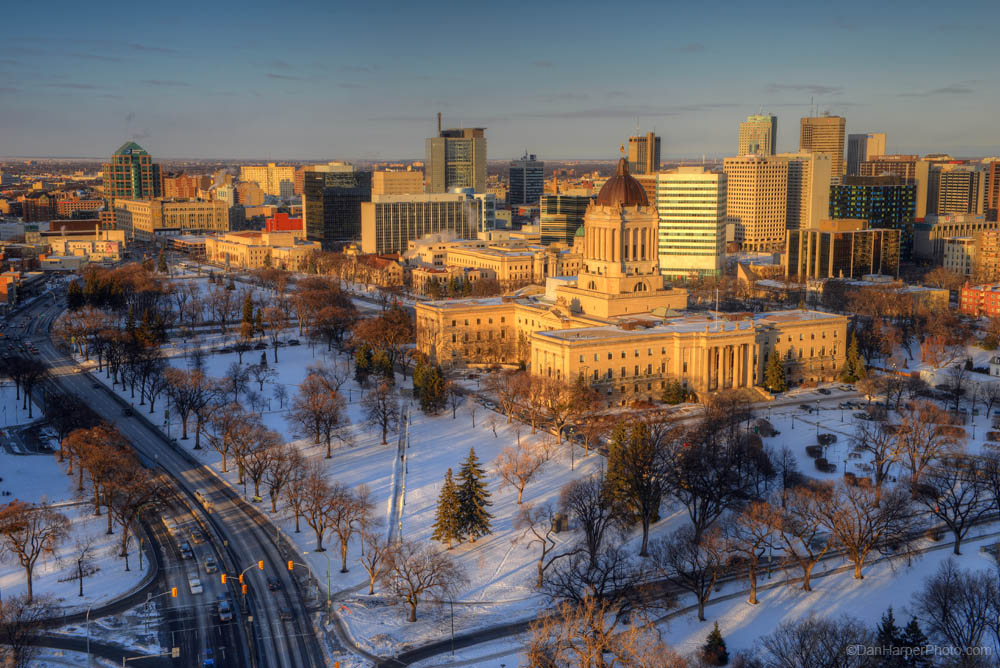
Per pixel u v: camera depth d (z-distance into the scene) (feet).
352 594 615.16
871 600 587.27
